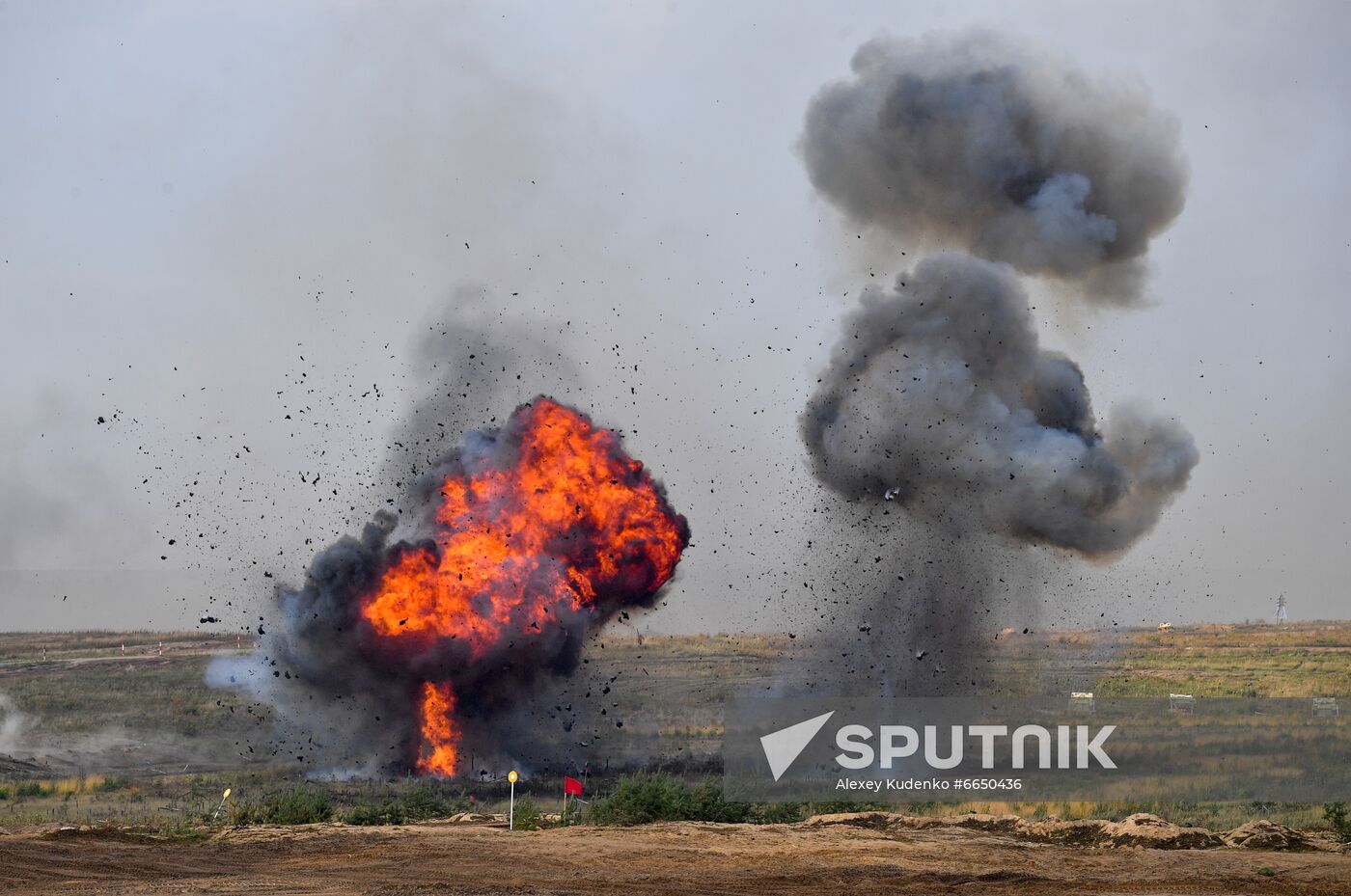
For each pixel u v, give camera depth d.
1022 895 96.44
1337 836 121.94
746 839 116.25
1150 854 110.50
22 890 95.38
